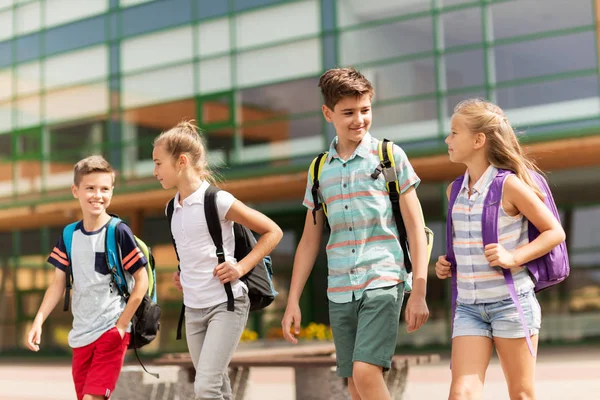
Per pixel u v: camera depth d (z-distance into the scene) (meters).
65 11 21.12
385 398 4.67
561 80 15.13
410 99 16.55
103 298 5.68
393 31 16.86
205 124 18.83
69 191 20.81
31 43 21.62
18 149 21.62
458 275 4.65
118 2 20.28
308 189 5.26
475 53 16.00
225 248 5.36
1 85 22.06
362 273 4.85
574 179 17.78
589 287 17.80
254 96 18.27
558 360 14.57
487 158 4.68
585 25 15.01
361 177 4.94
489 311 4.50
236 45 18.58
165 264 21.19
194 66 19.09
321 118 17.39
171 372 8.72
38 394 12.52
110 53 20.36
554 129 15.08
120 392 8.49
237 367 8.51
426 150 15.78
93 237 5.75
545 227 4.45
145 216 21.72
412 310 4.65
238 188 17.88
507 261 4.35
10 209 20.91
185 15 19.30
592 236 17.84
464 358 4.48
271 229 5.35
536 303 4.54
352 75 4.95
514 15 15.70
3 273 23.84
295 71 17.81
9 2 22.05
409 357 8.02
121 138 20.00
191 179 5.41
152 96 19.62
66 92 20.97
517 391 4.44
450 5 16.33
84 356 5.70
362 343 4.71
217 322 5.23
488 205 4.55
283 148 17.81
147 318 5.80
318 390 7.81
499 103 15.70
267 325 19.81
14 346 23.02
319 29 17.59
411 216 4.87
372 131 16.89
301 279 5.20
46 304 5.78
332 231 5.03
